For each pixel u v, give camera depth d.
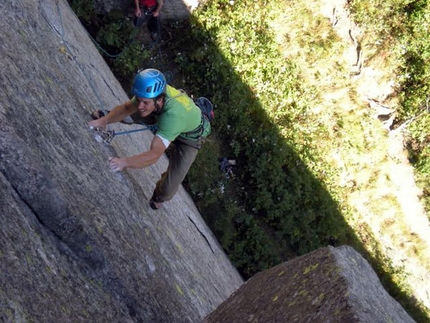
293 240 10.95
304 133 11.27
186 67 10.24
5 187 3.08
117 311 3.59
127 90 9.53
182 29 10.31
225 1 10.63
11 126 3.34
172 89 4.52
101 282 3.57
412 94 12.01
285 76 11.10
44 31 5.21
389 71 11.80
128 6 9.48
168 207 6.22
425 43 11.97
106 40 9.32
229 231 10.10
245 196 10.59
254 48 10.75
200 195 9.91
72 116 4.47
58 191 3.34
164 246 5.07
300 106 11.27
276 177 10.73
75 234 3.41
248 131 10.62
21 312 2.67
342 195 11.64
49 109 4.10
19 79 3.90
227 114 10.45
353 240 11.70
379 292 3.67
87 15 9.27
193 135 4.85
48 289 2.98
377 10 11.76
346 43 11.45
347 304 3.19
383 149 11.84
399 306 3.77
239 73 10.61
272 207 10.70
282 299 3.55
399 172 11.89
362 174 11.80
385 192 11.94
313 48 11.26
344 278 3.38
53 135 3.91
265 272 4.03
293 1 11.13
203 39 10.39
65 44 5.66
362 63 11.61
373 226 11.96
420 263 12.19
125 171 5.12
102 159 4.57
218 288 6.41
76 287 3.28
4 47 3.99
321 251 3.71
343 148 11.62
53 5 6.13
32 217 3.21
